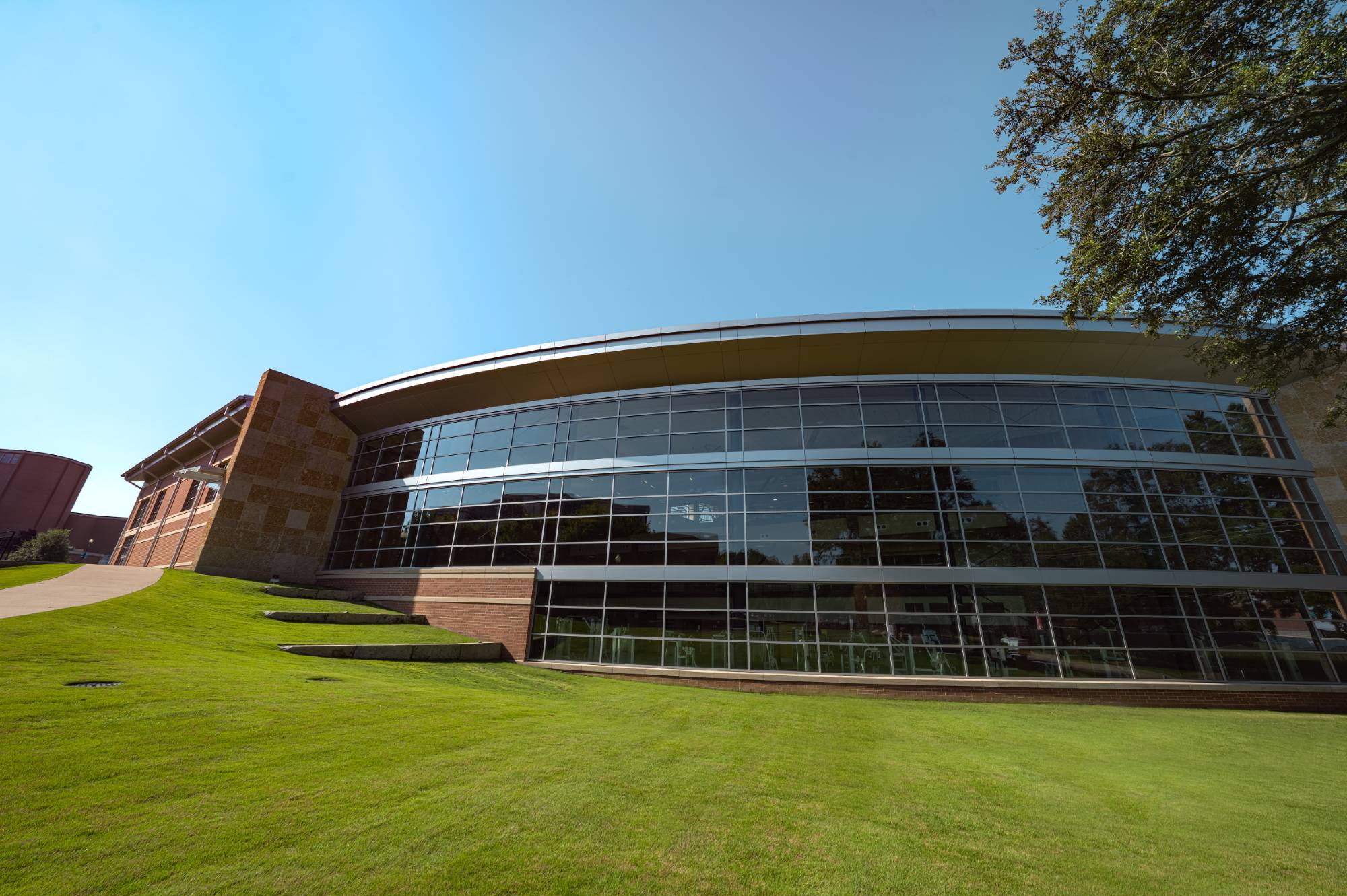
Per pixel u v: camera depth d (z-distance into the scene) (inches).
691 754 343.6
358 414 1215.6
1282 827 278.1
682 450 898.7
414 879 160.6
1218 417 863.7
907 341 853.8
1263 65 354.3
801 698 676.7
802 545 804.6
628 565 856.3
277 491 1131.3
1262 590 762.2
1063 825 261.7
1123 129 402.0
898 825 244.2
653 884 171.3
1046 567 761.6
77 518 2416.3
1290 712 677.9
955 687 711.1
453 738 317.4
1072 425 840.3
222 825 182.1
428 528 1035.3
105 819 176.7
